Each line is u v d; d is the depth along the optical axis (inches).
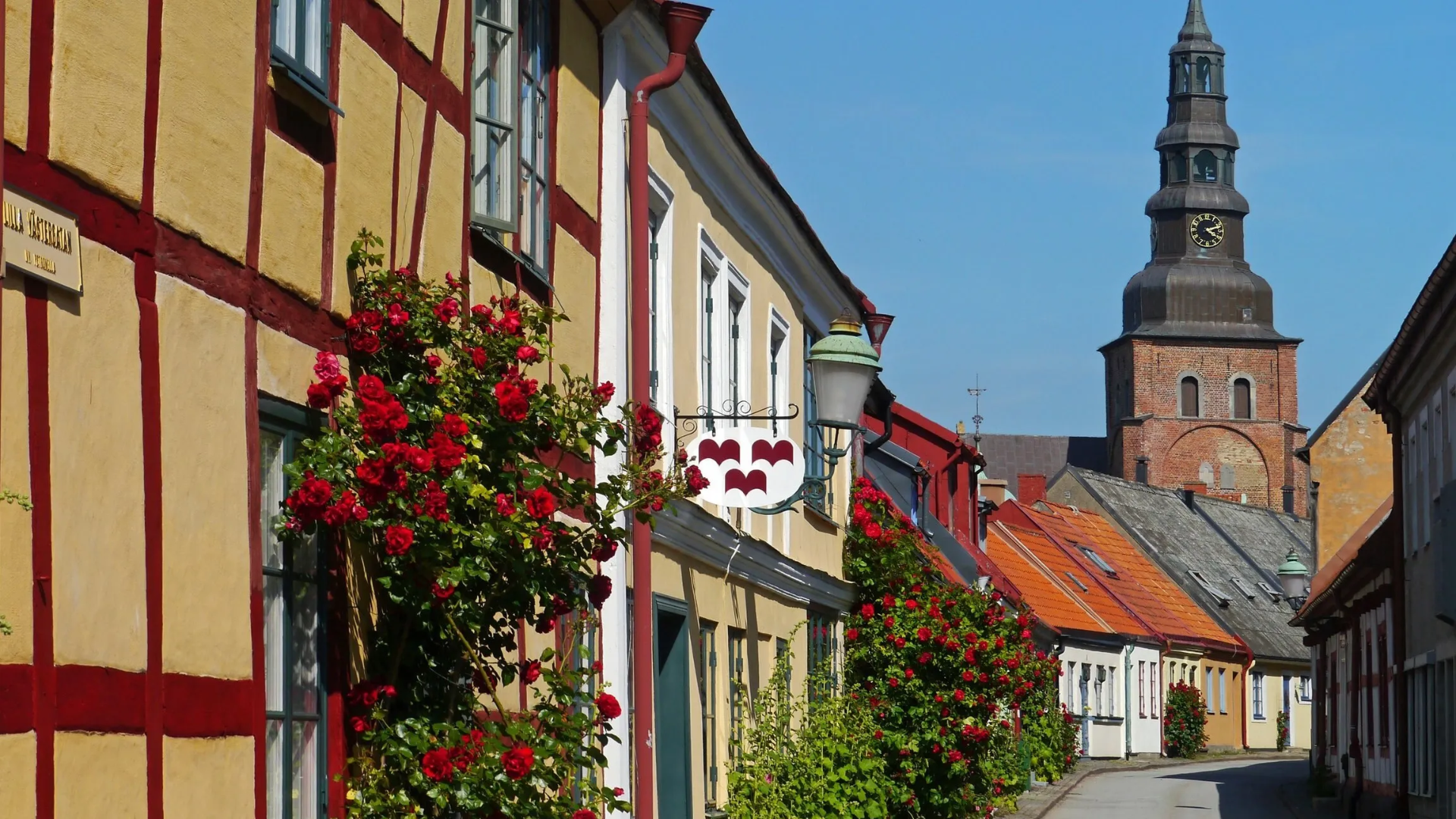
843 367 519.5
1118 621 2347.4
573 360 442.6
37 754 205.0
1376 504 1718.8
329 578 293.9
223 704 254.2
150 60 238.1
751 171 622.2
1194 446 4916.3
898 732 859.4
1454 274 902.4
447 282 333.7
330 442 277.7
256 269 271.1
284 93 282.2
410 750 295.4
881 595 896.9
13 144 205.5
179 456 243.9
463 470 297.9
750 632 655.8
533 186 411.2
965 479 1701.5
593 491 342.0
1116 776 1846.7
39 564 207.3
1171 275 4950.8
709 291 605.6
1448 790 1003.9
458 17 359.3
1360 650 1430.9
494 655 331.6
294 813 282.4
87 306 220.5
